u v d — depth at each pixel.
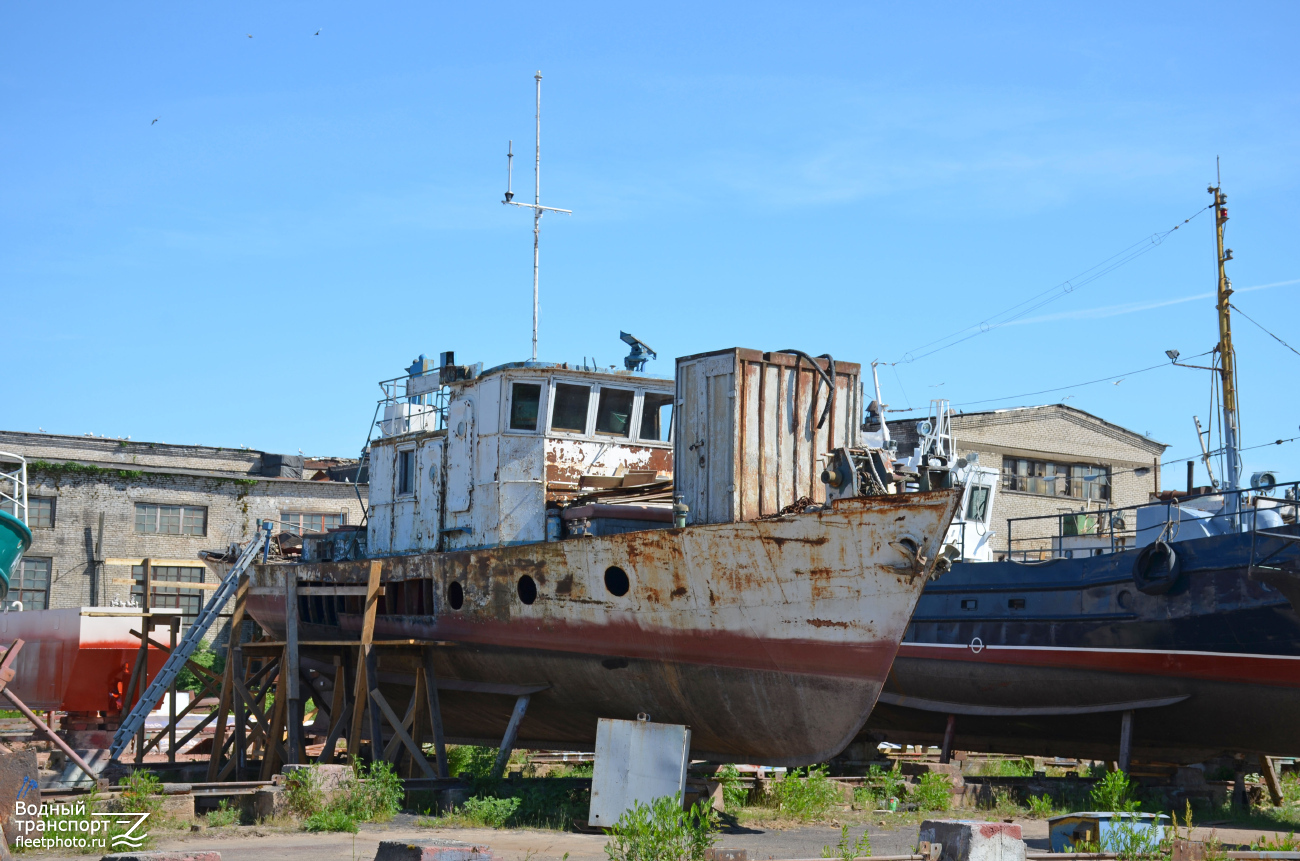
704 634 14.70
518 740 19.48
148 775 14.03
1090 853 9.27
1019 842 8.94
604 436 18.17
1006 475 44.50
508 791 15.02
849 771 19.97
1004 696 19.23
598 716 16.86
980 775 19.12
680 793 11.96
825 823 14.09
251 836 12.32
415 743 17.16
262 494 42.91
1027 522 44.34
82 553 39.88
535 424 17.69
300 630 21.20
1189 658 16.88
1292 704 16.09
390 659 19.23
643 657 15.38
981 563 19.69
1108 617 17.78
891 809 15.32
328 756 17.53
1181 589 17.02
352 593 17.78
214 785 14.07
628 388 18.30
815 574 13.63
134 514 40.88
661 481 17.06
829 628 13.62
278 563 21.84
